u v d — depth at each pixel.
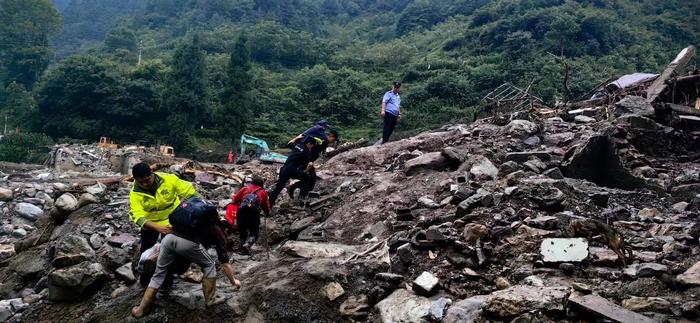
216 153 38.62
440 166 8.06
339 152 11.72
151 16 93.00
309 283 5.15
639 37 53.59
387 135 11.04
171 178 5.18
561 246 4.88
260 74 58.28
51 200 12.90
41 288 6.42
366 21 92.06
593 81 37.78
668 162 8.80
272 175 11.10
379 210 7.04
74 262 6.22
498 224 5.66
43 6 65.69
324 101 48.75
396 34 80.25
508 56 49.00
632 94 11.89
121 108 43.81
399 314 4.61
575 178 7.79
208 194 9.36
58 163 22.39
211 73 55.84
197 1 92.25
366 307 4.89
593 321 3.88
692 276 4.25
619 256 4.71
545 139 9.44
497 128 10.23
